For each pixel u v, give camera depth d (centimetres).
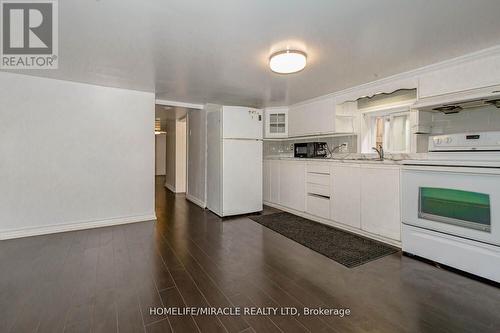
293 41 210
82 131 336
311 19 176
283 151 543
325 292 187
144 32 195
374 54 237
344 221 333
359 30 192
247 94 394
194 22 180
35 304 170
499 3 157
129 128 367
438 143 244
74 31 194
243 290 189
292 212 430
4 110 291
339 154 424
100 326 149
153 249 267
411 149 301
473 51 229
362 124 388
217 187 417
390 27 187
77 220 335
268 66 270
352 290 190
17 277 206
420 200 242
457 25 184
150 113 383
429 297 179
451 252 218
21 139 300
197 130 502
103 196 352
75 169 332
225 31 193
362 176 308
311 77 307
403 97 334
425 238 237
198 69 280
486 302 173
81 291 186
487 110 250
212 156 437
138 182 376
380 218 288
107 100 351
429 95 270
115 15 170
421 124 285
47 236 305
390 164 276
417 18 175
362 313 162
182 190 651
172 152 677
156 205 493
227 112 403
